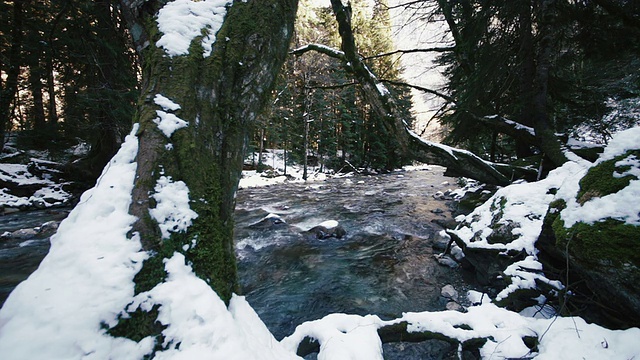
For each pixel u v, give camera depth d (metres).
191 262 1.50
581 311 2.79
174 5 1.98
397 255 7.02
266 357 1.51
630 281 2.12
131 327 1.21
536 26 7.95
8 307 1.15
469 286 5.17
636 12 6.55
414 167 40.56
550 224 3.25
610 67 10.09
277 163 29.36
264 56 2.06
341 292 5.29
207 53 1.86
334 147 30.23
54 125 14.04
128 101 12.19
